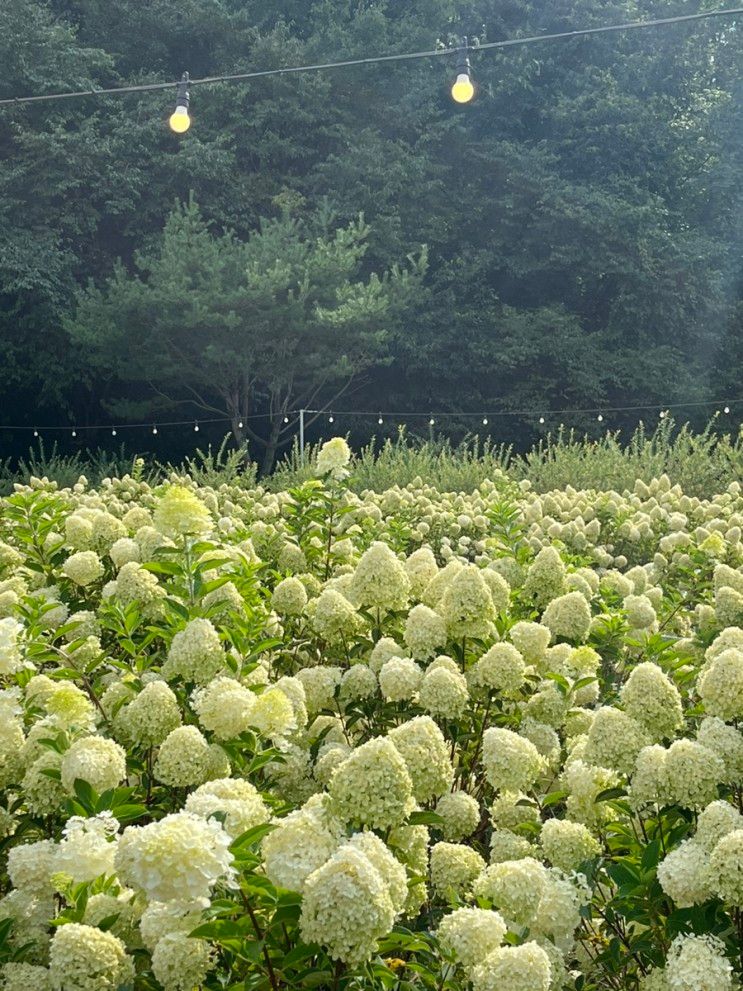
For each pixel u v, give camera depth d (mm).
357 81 34219
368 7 37094
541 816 3529
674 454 15125
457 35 36406
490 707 3703
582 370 32875
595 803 2971
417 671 3355
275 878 2146
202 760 2801
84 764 2590
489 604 3723
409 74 34875
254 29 34031
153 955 2135
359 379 33406
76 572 4734
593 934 2754
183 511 3875
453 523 8453
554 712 3588
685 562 6855
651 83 37312
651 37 37062
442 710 3232
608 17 36562
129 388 33250
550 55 36312
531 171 34094
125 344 29281
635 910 2484
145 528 4965
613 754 2711
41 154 30531
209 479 14867
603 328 35812
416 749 2621
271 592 5031
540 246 34906
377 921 1957
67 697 2850
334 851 2191
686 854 2316
